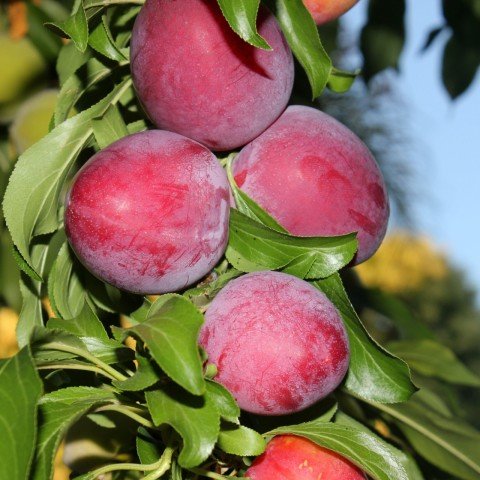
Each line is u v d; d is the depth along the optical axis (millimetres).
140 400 451
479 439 600
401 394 473
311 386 443
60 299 490
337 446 448
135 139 460
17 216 468
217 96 464
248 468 462
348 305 468
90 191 447
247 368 440
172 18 460
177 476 436
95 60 491
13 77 724
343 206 487
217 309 451
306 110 501
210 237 459
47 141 470
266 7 477
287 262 470
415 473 568
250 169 486
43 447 420
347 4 525
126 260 450
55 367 456
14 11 727
